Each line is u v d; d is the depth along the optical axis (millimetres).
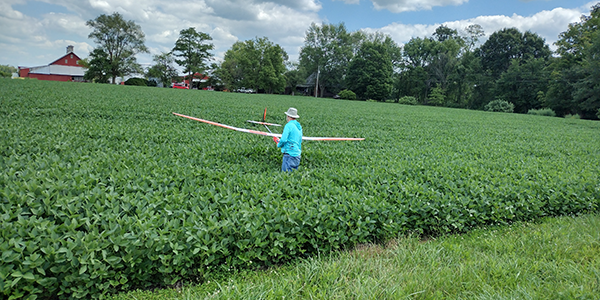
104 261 3223
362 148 10227
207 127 12422
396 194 5219
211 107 22141
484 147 11797
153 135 9711
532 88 61094
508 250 4496
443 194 5555
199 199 4348
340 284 3529
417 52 79875
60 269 3018
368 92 70562
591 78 45969
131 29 68375
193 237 3471
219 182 5184
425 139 13820
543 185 6387
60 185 4098
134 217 3686
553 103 54562
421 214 4969
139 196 4207
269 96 50719
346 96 67125
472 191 5641
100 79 68125
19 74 98500
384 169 6594
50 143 6883
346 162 7617
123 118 14266
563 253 4449
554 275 3920
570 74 50719
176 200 4242
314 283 3570
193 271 3641
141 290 3447
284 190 4969
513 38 68688
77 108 15617
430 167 7098
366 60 71375
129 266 3324
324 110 28547
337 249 4383
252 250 3793
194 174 5418
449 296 3500
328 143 10633
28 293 3055
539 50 69688
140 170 5234
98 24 66312
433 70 75062
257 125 15750
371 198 4852
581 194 6340
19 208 3545
